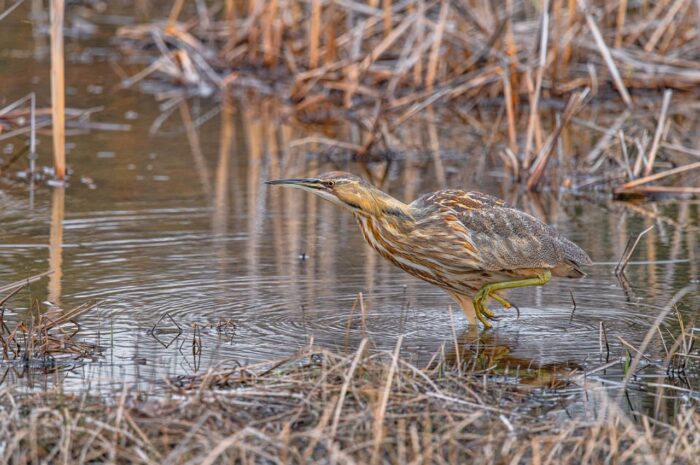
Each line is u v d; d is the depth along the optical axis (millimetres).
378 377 7918
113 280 11188
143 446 6820
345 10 23656
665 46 22141
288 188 15781
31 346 8875
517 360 9070
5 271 11422
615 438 7008
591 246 12773
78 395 7848
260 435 6770
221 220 13844
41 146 18031
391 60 23375
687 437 7273
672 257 12234
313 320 10023
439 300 10820
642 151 16125
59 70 15383
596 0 23469
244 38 23891
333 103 21703
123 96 21922
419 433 7141
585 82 21516
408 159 17812
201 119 20375
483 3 22719
